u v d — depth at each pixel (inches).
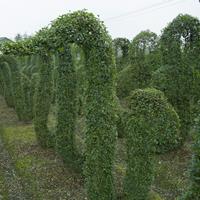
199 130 291.9
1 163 582.6
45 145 626.8
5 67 1051.3
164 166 504.1
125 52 951.6
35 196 450.6
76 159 488.1
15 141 689.6
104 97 370.0
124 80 770.8
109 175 382.9
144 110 359.9
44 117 626.2
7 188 481.7
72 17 367.6
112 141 378.3
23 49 362.9
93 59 366.3
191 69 534.0
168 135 467.8
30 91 871.7
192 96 538.0
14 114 986.1
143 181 365.7
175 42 531.5
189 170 293.4
